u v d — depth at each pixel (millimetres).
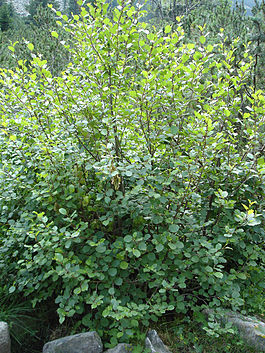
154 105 3006
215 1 13992
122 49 3123
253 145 3619
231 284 3006
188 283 3357
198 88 3166
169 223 3012
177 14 15578
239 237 3031
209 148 2930
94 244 2789
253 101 3396
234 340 2875
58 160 3102
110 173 2635
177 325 3090
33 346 3039
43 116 3303
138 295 3025
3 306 3137
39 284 3074
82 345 2703
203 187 3420
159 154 3275
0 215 3701
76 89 3303
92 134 3203
